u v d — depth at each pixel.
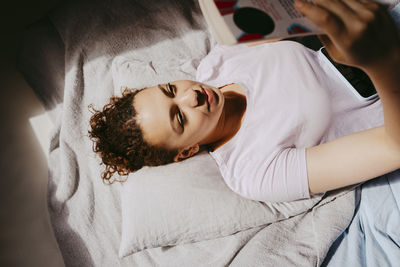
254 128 0.89
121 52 1.28
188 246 0.99
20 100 1.29
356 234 0.90
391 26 0.41
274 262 0.89
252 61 0.98
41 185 1.19
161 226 0.93
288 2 0.47
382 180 0.91
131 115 0.87
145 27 1.30
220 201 0.92
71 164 1.16
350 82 0.86
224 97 0.98
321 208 0.95
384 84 0.45
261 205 0.92
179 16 1.30
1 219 1.03
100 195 1.12
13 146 1.18
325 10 0.38
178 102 0.86
